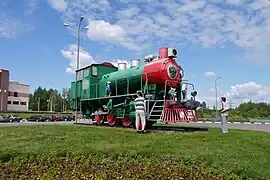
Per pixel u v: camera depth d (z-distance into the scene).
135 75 16.11
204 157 7.65
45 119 49.28
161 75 14.48
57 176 6.68
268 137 11.56
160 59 15.08
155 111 14.34
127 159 7.98
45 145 9.53
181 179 6.38
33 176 6.74
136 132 12.38
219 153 8.03
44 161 8.05
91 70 20.19
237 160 7.44
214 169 6.95
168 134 11.45
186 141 9.78
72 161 8.03
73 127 15.34
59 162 7.94
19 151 8.71
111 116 17.56
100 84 19.44
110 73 19.12
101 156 8.26
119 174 6.75
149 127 15.74
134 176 6.53
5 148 9.09
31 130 13.71
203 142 9.62
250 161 7.39
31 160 8.16
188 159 7.60
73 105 23.17
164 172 6.81
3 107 85.12
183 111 14.06
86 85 20.70
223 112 13.19
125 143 9.55
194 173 6.77
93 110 20.14
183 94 15.09
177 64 15.16
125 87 17.27
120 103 16.80
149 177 6.52
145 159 7.90
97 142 9.87
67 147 9.13
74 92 22.86
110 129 13.92
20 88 96.06
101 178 6.38
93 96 20.02
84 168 7.27
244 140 10.20
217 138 10.48
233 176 6.48
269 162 7.37
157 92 14.95
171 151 8.28
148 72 15.17
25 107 97.75
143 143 9.42
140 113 12.59
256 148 8.88
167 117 13.58
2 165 7.82
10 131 13.51
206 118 41.50
